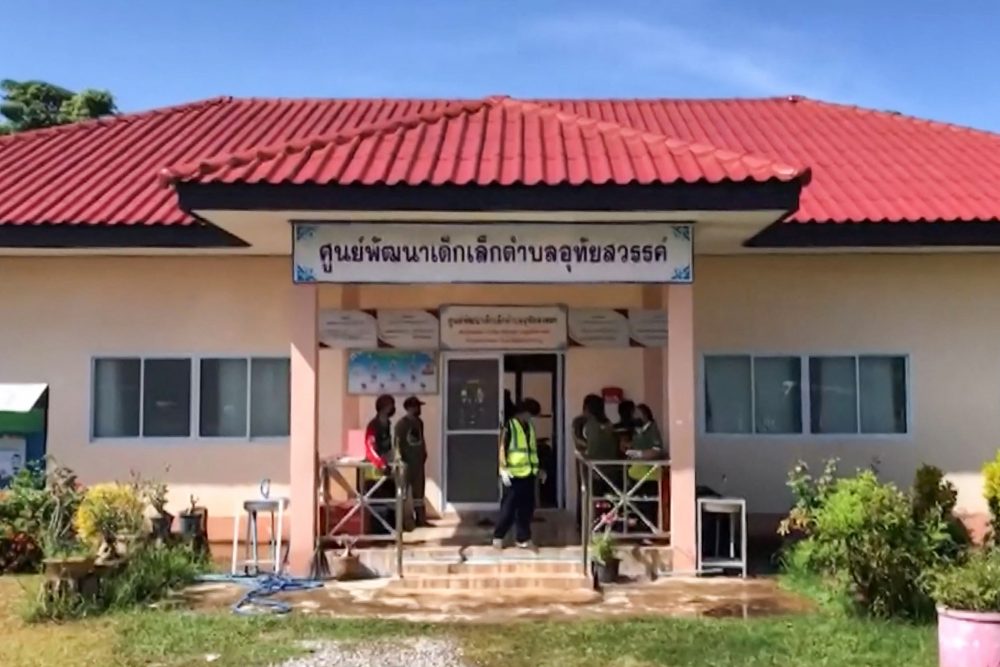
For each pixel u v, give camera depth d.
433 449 14.41
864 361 14.06
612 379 14.77
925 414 13.92
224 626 9.30
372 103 19.53
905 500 9.68
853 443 13.95
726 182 10.57
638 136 12.08
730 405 14.09
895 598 9.45
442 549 11.75
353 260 11.42
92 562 10.27
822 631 8.96
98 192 14.09
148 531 12.00
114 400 14.03
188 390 14.05
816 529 10.02
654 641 8.73
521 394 14.73
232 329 14.05
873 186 14.17
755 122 18.06
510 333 13.12
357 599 10.52
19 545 12.27
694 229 11.72
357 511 12.17
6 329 13.97
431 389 13.62
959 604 7.75
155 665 8.12
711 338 14.04
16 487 12.89
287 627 9.25
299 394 11.61
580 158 11.37
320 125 17.67
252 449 13.98
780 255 14.06
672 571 11.59
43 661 8.24
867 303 14.02
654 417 14.56
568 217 11.10
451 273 11.43
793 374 14.09
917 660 8.12
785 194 10.59
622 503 11.95
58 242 12.96
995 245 13.04
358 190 10.61
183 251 13.60
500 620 9.61
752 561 12.58
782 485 13.98
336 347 12.63
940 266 13.99
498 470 14.36
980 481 13.81
